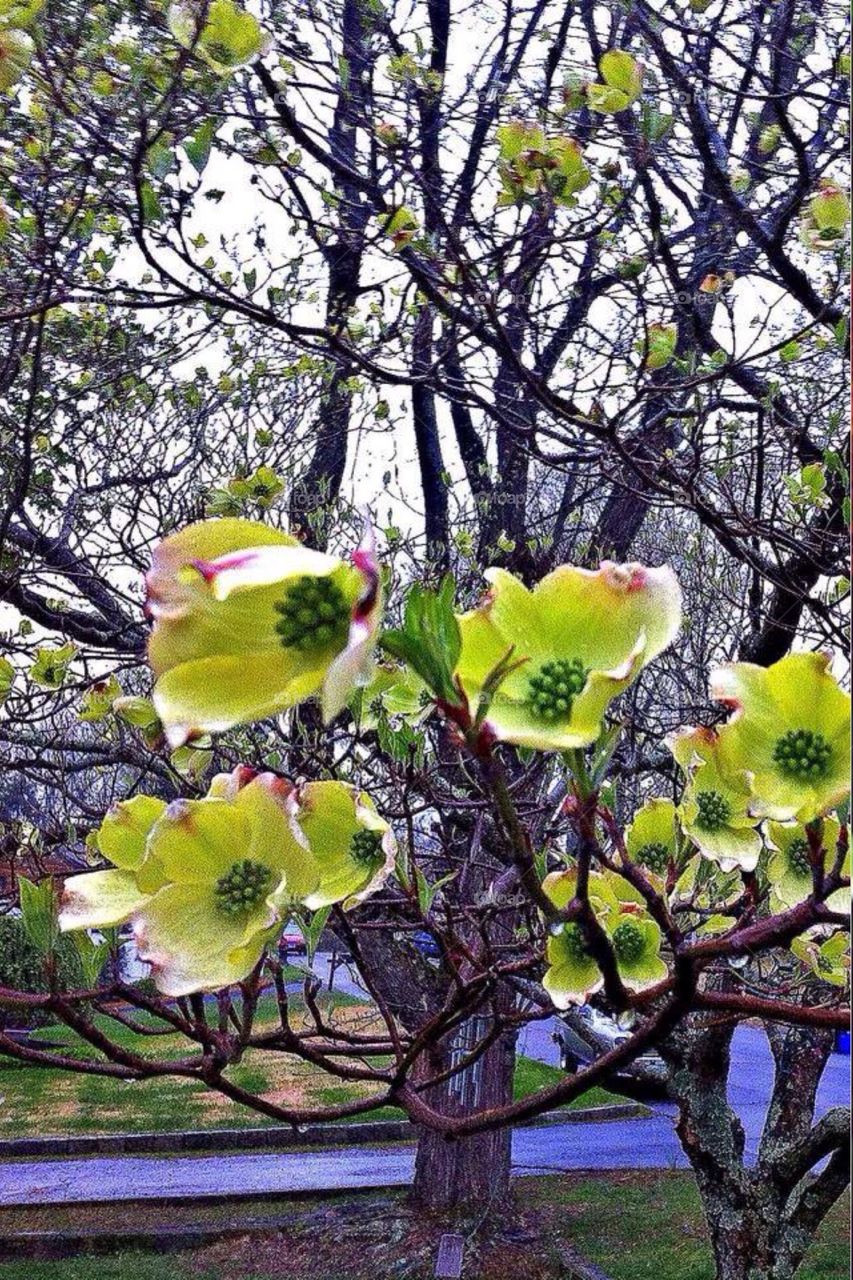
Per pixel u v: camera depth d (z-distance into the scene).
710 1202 3.37
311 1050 1.35
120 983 1.21
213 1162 10.53
